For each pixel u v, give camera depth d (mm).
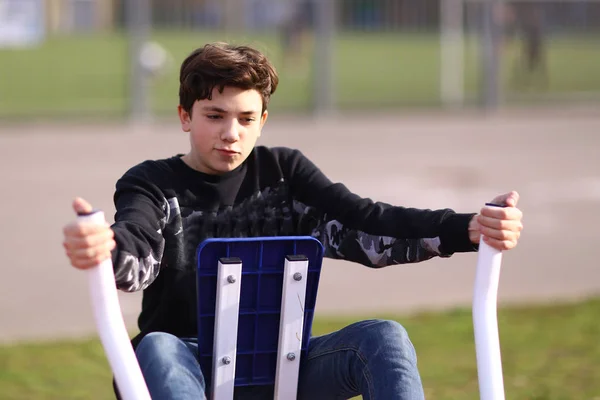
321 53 24438
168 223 4312
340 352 4133
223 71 4125
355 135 21203
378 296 9812
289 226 4586
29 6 23172
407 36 27203
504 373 7551
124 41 23766
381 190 14898
